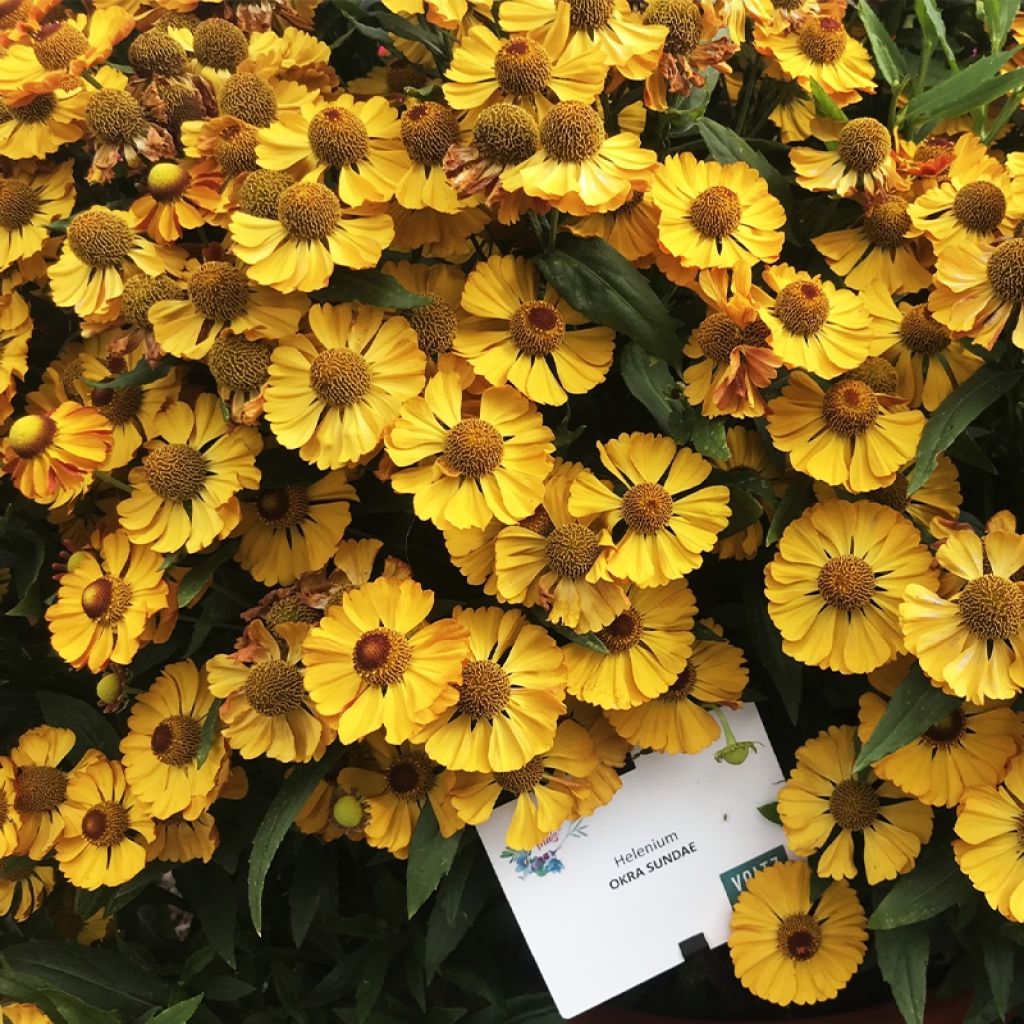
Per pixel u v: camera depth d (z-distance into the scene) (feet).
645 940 1.29
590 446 1.35
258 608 1.23
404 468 1.20
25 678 1.49
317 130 1.21
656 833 1.30
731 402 1.15
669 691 1.28
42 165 1.44
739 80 1.49
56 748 1.39
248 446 1.23
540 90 1.20
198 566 1.25
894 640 1.19
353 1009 1.37
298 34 1.46
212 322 1.21
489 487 1.17
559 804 1.23
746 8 1.31
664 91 1.27
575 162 1.17
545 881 1.27
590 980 1.27
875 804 1.27
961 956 1.41
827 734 1.29
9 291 1.43
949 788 1.20
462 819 1.21
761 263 1.34
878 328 1.29
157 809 1.28
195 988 1.38
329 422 1.18
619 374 1.39
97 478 1.35
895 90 1.37
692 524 1.20
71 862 1.32
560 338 1.24
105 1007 1.34
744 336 1.18
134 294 1.25
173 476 1.21
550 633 1.26
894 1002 1.37
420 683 1.13
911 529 1.19
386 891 1.39
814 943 1.30
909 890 1.23
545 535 1.20
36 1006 1.25
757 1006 1.45
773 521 1.23
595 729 1.28
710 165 1.25
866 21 1.42
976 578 1.12
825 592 1.20
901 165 1.32
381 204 1.22
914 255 1.33
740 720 1.32
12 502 1.43
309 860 1.42
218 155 1.29
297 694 1.20
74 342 1.47
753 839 1.31
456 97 1.21
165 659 1.35
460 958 1.43
